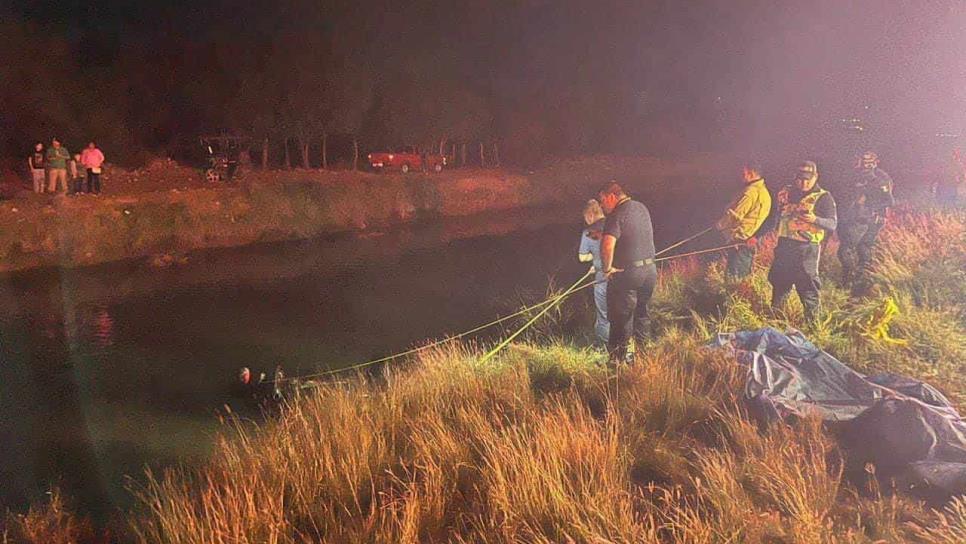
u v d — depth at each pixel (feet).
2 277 54.75
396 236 77.56
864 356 22.85
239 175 92.12
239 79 102.27
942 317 24.88
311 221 78.89
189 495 17.74
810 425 17.26
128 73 100.42
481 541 14.64
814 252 25.96
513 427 17.71
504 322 37.86
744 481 15.64
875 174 30.86
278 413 26.20
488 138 125.70
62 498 19.33
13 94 85.81
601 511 14.39
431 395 22.09
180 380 31.12
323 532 15.61
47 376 31.91
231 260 63.82
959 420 16.40
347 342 36.65
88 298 48.91
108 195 72.79
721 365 21.52
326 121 104.94
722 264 37.96
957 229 35.45
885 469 15.76
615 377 21.91
